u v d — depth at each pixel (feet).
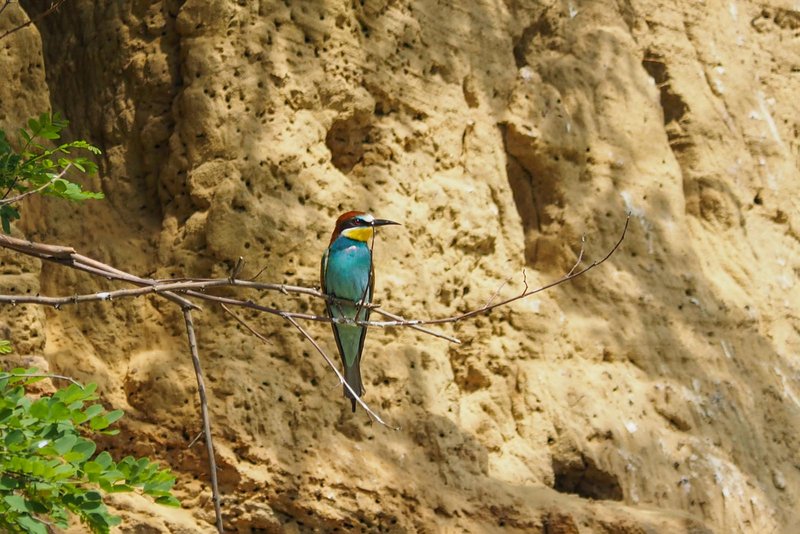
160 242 40.11
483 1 49.44
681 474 45.70
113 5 42.57
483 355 44.78
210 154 40.14
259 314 39.42
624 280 48.85
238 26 41.42
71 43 43.01
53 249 22.22
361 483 38.27
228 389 37.81
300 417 38.68
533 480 43.06
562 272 48.34
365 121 43.88
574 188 49.52
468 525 39.24
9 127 38.65
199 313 39.01
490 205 46.52
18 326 36.22
